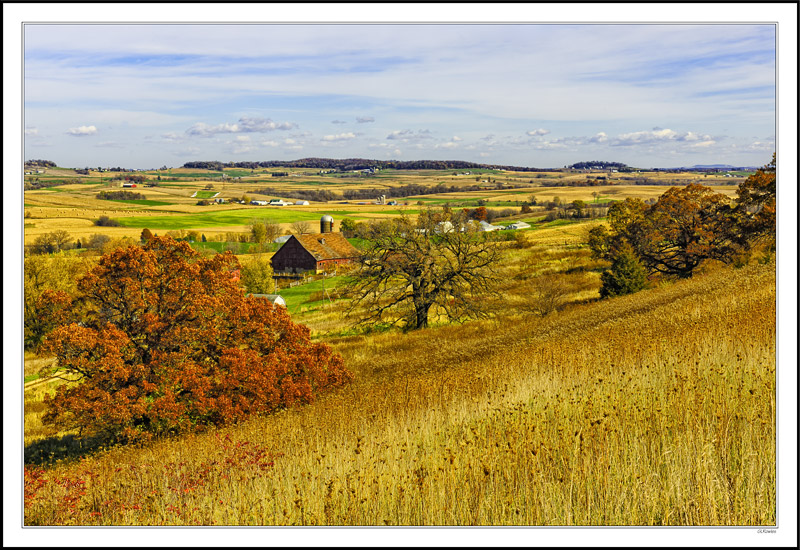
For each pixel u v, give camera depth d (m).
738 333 10.55
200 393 17.52
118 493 8.39
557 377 10.93
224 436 12.91
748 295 15.70
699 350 10.10
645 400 7.71
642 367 10.02
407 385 14.25
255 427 13.69
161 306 19.22
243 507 6.85
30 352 37.34
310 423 12.05
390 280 40.97
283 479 7.76
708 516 5.29
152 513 7.29
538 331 23.67
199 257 20.69
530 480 6.27
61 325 18.80
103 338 17.62
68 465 13.53
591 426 7.02
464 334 32.44
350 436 9.88
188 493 7.95
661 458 6.08
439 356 22.16
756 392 7.05
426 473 6.50
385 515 6.09
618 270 37.88
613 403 8.00
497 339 24.19
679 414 7.03
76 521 7.52
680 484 5.60
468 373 14.62
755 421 6.26
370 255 40.56
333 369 20.73
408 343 31.72
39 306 19.30
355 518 6.18
